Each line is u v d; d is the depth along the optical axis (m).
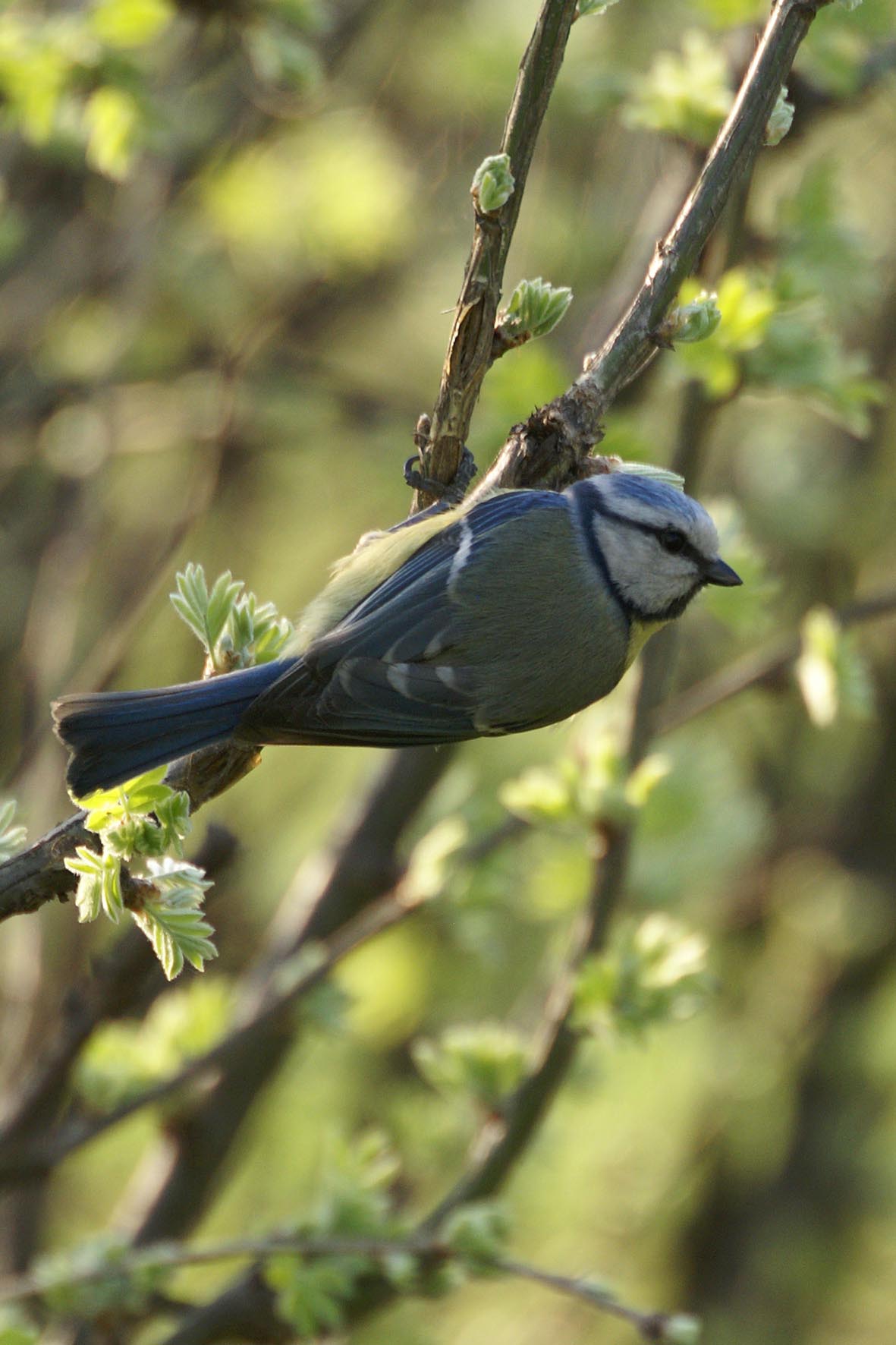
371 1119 14.85
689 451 8.17
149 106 8.85
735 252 8.22
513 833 8.88
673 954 7.52
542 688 6.45
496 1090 8.02
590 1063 10.10
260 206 13.27
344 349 16.58
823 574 17.12
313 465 16.89
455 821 9.24
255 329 11.91
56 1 10.54
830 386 7.84
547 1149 10.71
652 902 9.59
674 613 7.14
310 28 8.73
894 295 15.17
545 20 4.88
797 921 17.28
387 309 16.17
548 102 4.96
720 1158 17.77
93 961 7.71
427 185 15.29
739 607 8.46
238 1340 8.02
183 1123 8.98
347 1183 7.63
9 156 10.73
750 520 16.91
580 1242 16.91
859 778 17.67
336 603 6.49
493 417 8.55
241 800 16.23
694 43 8.53
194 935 4.78
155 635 16.08
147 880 4.82
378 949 12.88
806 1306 17.73
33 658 10.19
